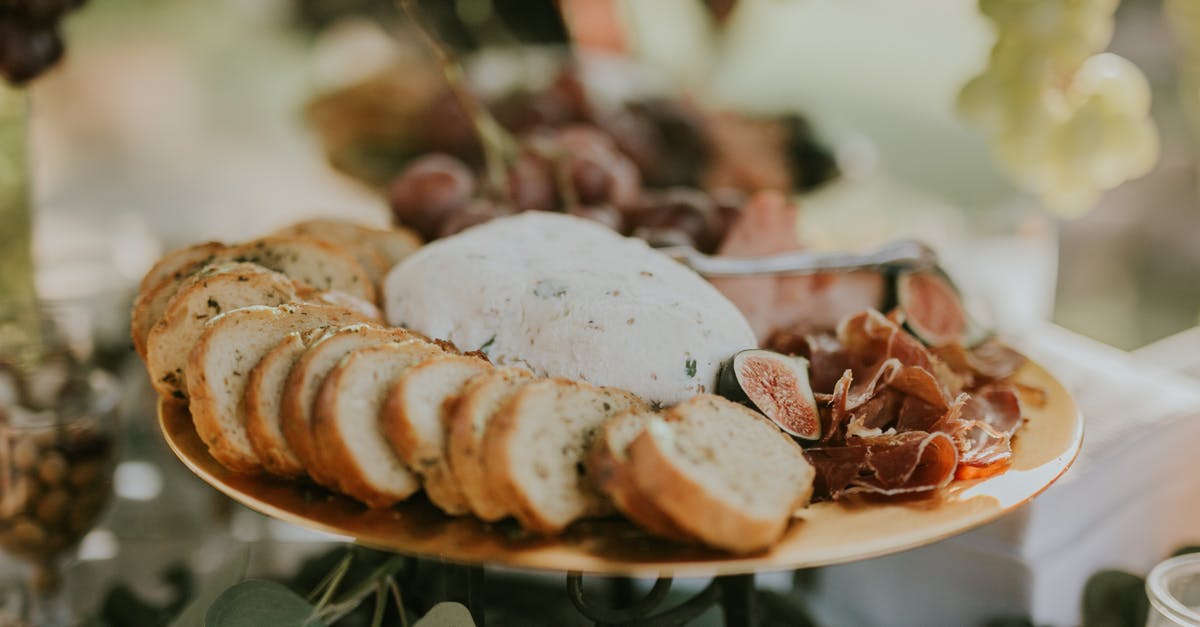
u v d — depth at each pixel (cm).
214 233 95
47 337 74
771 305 71
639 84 98
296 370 59
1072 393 73
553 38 108
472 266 67
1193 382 76
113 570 75
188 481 78
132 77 130
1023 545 66
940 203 101
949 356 69
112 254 89
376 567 68
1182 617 59
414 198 82
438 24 106
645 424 56
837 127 96
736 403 60
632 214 83
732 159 93
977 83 74
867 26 130
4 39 74
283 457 60
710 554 55
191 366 61
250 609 62
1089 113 73
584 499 57
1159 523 71
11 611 73
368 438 58
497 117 92
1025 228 97
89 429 72
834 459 59
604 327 63
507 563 54
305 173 109
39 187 105
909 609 69
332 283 70
